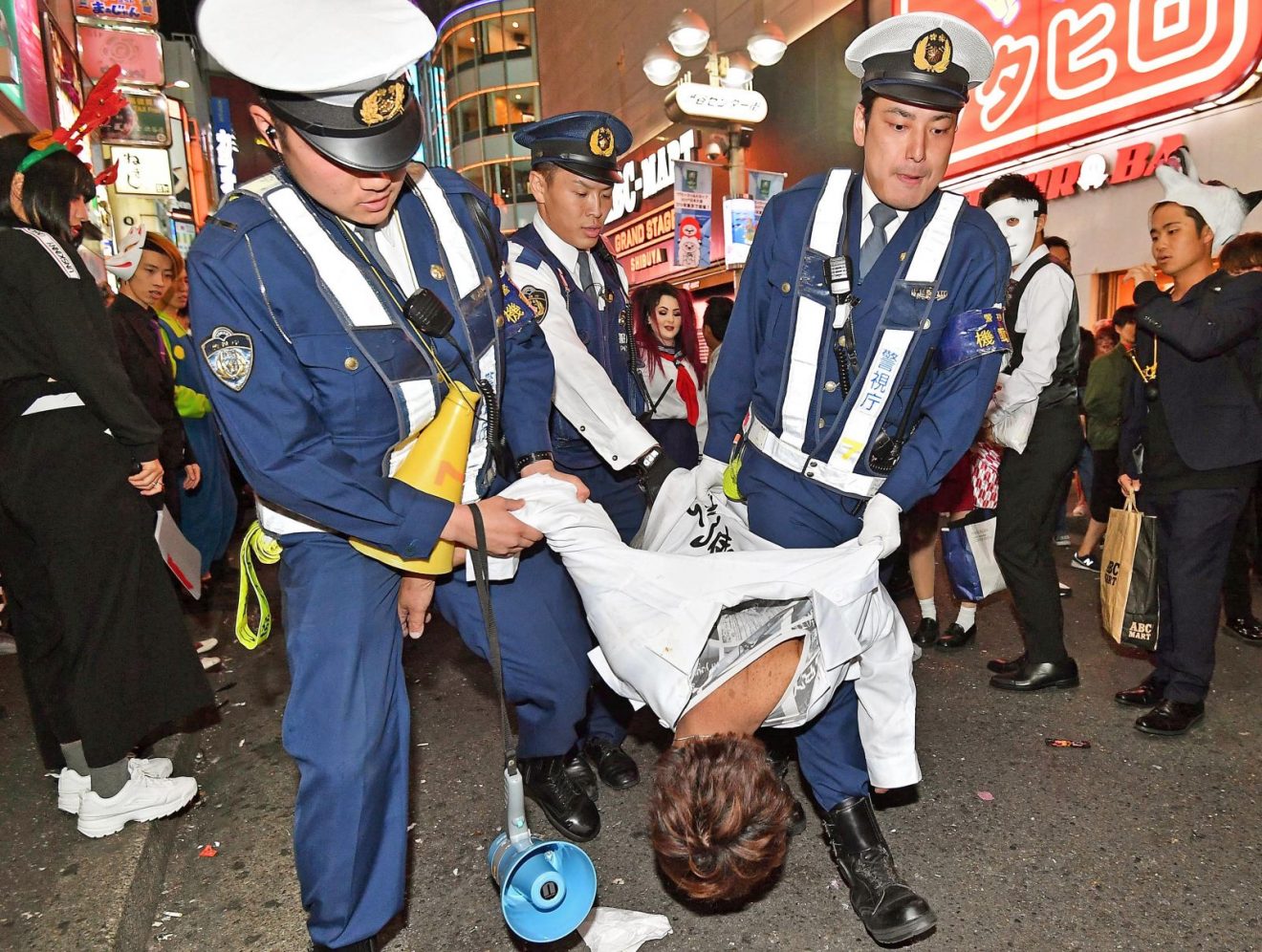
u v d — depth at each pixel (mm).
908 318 1903
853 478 1990
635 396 2949
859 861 1928
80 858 2201
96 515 2182
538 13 28906
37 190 2133
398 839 1756
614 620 1687
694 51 7863
